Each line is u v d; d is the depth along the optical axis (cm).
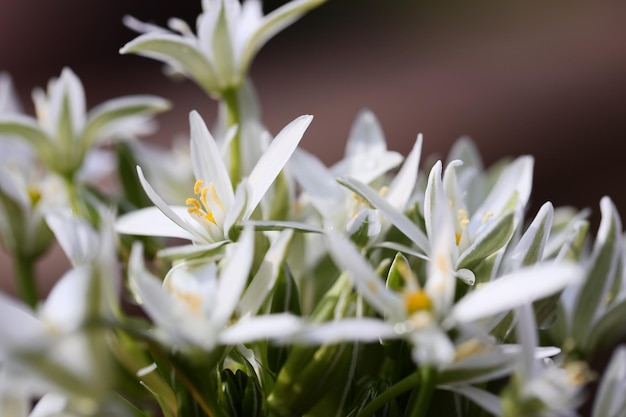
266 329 29
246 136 38
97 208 36
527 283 28
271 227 32
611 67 105
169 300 29
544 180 86
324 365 31
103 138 39
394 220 31
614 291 34
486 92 103
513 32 118
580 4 120
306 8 37
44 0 111
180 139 44
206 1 38
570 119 95
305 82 110
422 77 109
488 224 32
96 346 28
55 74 108
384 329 28
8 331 28
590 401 53
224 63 37
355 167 35
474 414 32
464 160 38
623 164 87
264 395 31
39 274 73
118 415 28
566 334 34
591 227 79
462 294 31
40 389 28
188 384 30
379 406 31
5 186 38
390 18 122
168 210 32
